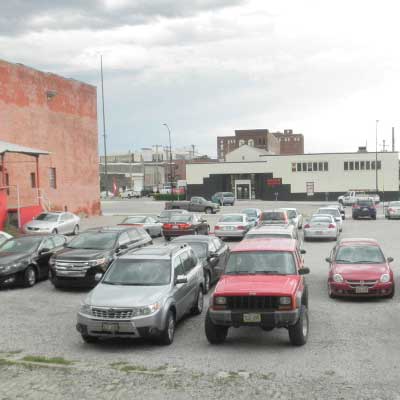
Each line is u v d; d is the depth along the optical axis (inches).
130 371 361.4
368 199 1839.3
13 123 1525.6
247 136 5265.8
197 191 3353.8
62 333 473.1
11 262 681.0
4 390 331.0
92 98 1987.0
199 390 325.1
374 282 577.9
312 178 3196.4
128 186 4995.1
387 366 367.2
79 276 650.8
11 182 1507.1
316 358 388.8
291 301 405.1
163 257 489.7
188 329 484.1
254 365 375.2
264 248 477.7
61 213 1302.9
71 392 326.0
